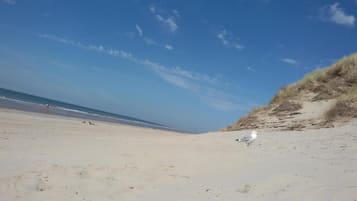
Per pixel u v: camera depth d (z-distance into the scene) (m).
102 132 15.08
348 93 12.43
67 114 32.41
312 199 4.02
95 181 5.15
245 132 10.80
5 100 34.22
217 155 6.94
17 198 4.36
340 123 10.20
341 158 5.93
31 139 9.34
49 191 4.67
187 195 4.55
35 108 30.95
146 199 4.44
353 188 4.21
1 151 6.96
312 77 14.65
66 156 6.84
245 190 4.59
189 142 9.24
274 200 4.15
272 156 6.53
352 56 14.16
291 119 11.75
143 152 7.49
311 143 7.54
